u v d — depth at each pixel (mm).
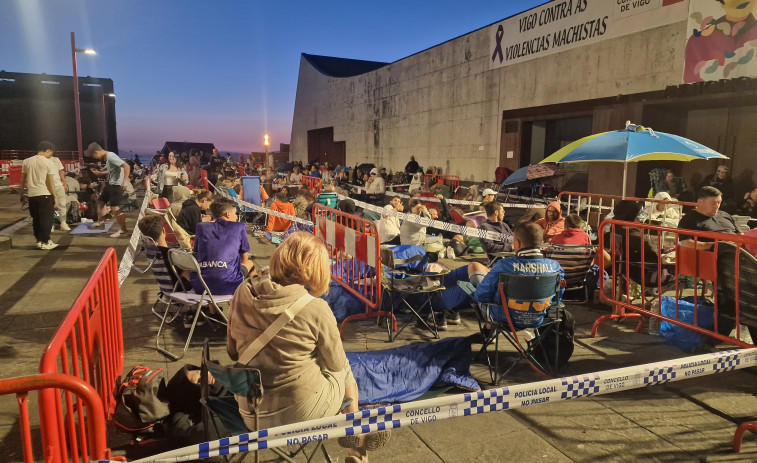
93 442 1905
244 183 12109
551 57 18266
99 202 10922
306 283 2188
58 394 1909
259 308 2109
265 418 2152
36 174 8406
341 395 2307
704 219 5188
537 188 17953
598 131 16375
